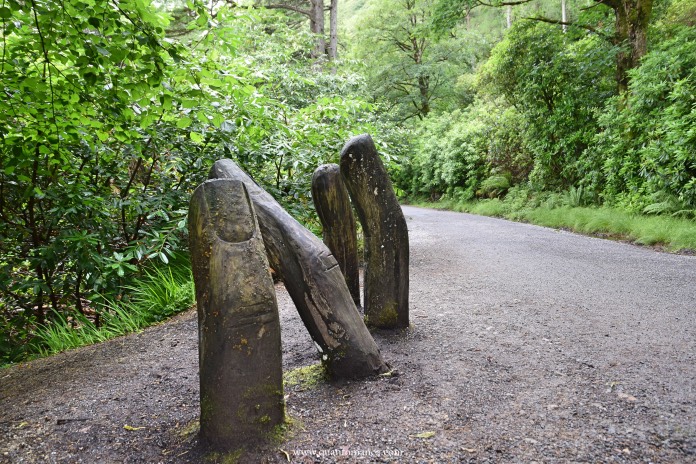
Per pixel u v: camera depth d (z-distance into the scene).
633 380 2.27
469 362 2.59
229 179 1.87
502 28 28.19
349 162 2.97
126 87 3.10
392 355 2.73
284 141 5.23
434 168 19.20
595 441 1.76
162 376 2.70
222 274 1.77
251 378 1.80
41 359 3.38
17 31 2.85
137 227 4.96
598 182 9.84
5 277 4.00
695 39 8.39
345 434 1.89
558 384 2.27
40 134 3.55
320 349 2.40
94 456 1.85
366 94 13.57
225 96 4.41
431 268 5.35
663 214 7.37
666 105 7.90
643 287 4.13
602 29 11.13
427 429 1.91
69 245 4.01
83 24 2.74
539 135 11.88
